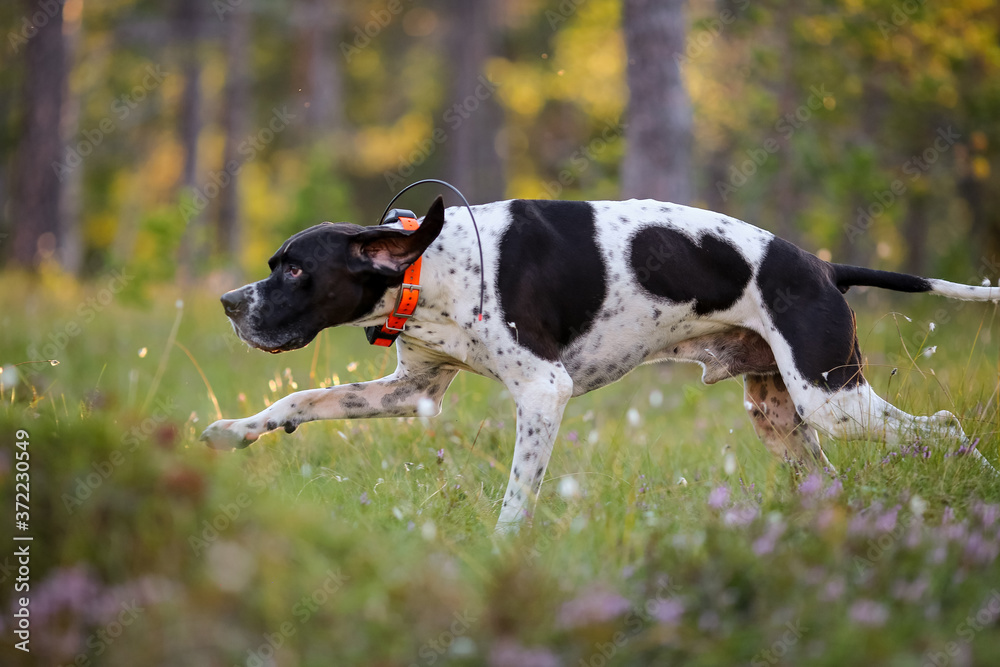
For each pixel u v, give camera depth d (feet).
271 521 13.97
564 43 80.48
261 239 109.29
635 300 19.53
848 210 65.00
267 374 31.99
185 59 90.02
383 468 20.56
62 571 12.63
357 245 18.48
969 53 52.11
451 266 18.83
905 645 11.73
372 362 28.37
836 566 13.62
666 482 19.72
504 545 15.06
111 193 115.14
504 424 24.21
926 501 16.53
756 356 20.88
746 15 50.47
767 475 19.01
